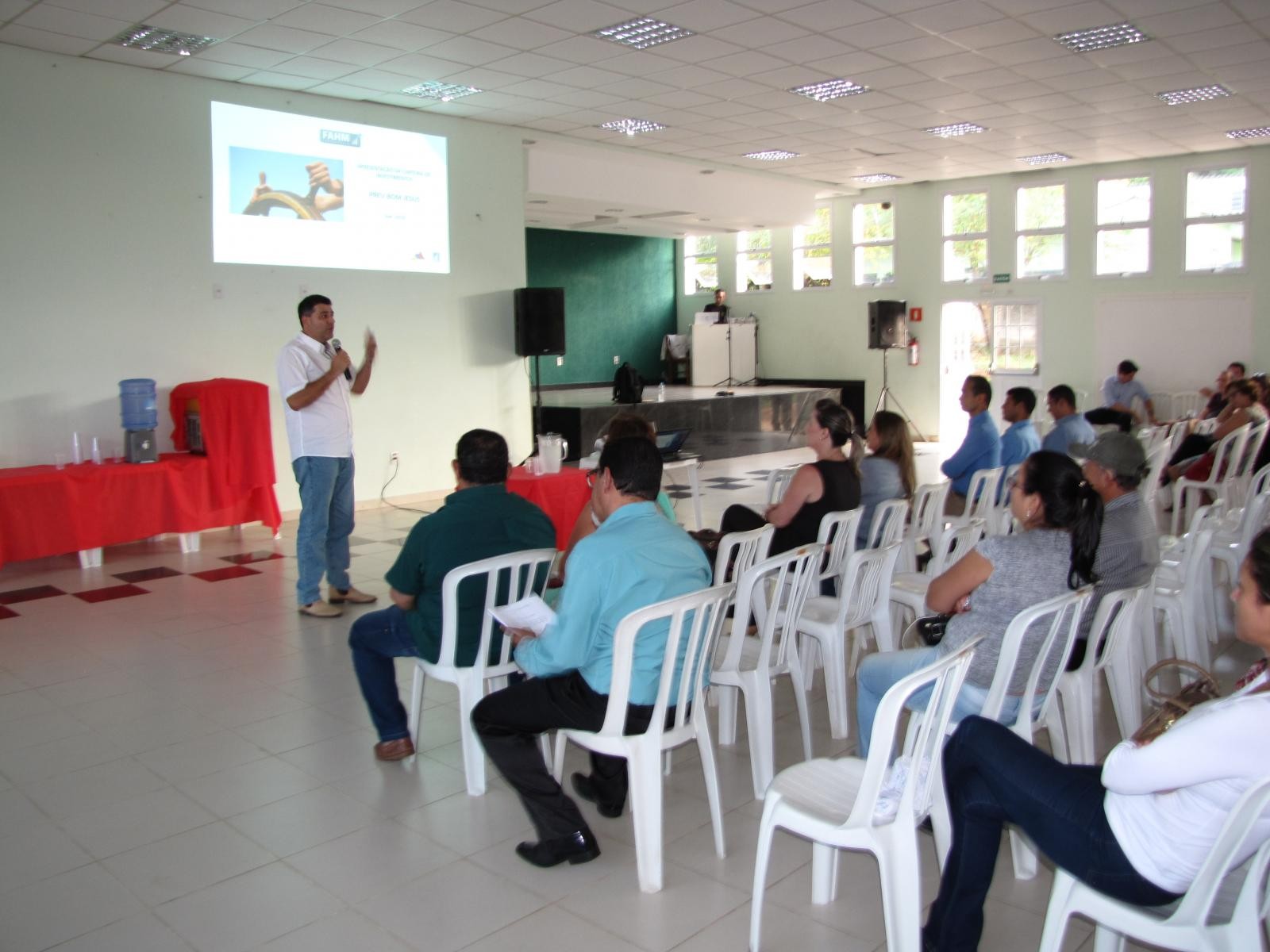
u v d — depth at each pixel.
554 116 8.48
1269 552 1.42
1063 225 11.76
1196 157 10.71
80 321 6.45
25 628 4.66
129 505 5.98
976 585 2.34
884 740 1.80
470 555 2.83
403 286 8.19
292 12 5.59
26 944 2.14
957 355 12.81
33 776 3.04
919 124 9.02
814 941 2.13
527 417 9.23
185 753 3.21
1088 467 2.79
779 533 3.76
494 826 2.70
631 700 2.29
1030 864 2.39
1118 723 3.01
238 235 7.16
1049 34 6.33
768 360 14.66
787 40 6.39
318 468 4.78
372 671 3.10
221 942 2.15
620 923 2.21
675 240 15.75
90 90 6.41
